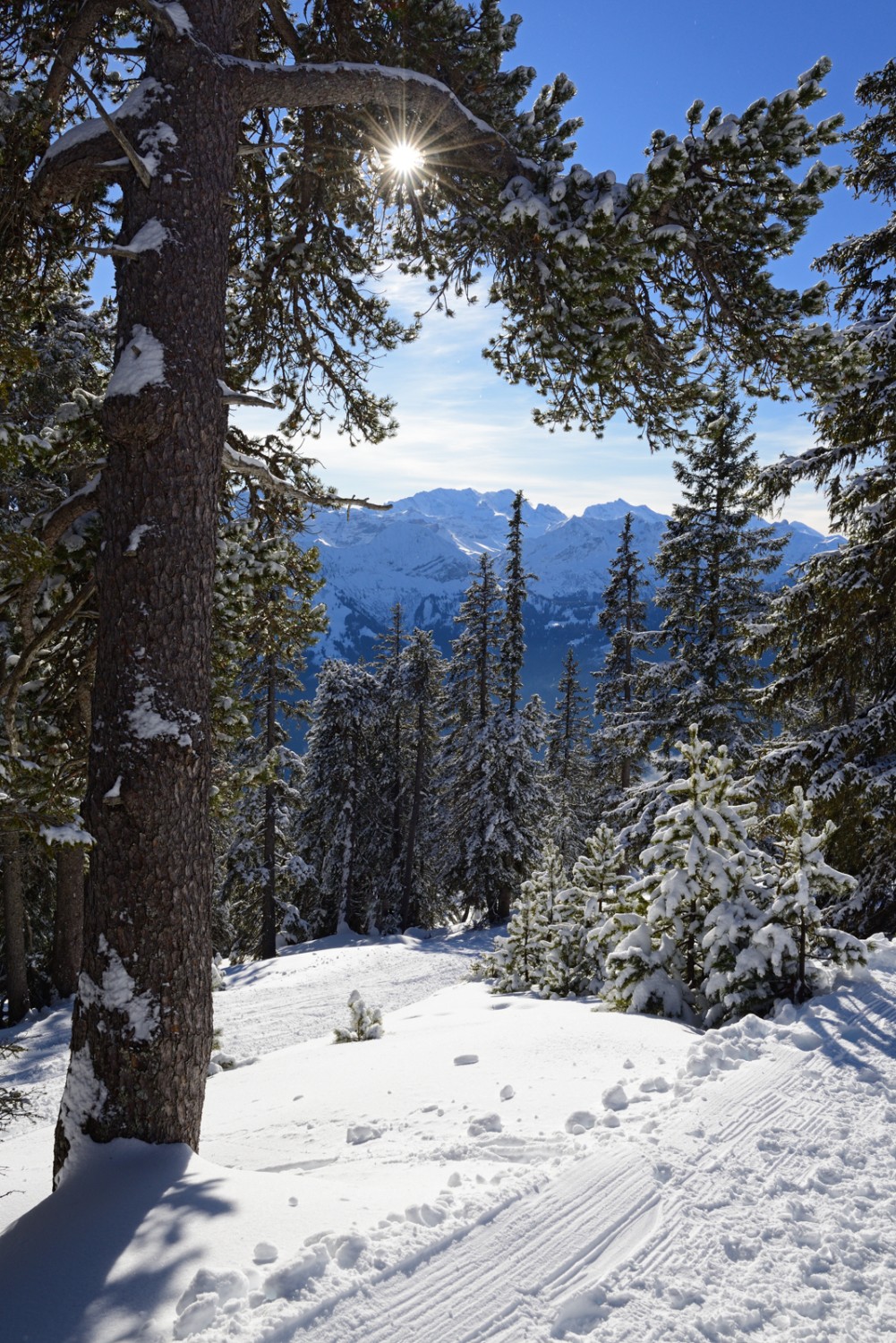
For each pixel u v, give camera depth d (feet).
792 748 38.04
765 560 60.03
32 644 18.86
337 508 20.07
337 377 27.94
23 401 23.75
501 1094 19.98
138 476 15.79
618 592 96.48
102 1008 14.83
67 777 21.04
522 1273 10.91
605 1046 23.24
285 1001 69.31
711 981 25.86
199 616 16.14
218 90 16.88
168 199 16.19
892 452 36.60
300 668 31.35
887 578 35.83
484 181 21.07
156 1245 11.41
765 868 28.94
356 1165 16.05
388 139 21.03
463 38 20.42
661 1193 13.46
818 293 20.57
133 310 16.08
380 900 128.88
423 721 125.90
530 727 112.16
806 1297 11.04
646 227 18.63
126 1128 14.58
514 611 112.88
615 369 21.59
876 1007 23.90
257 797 97.81
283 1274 10.21
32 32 19.65
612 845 38.27
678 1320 10.36
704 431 25.25
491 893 113.09
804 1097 18.06
